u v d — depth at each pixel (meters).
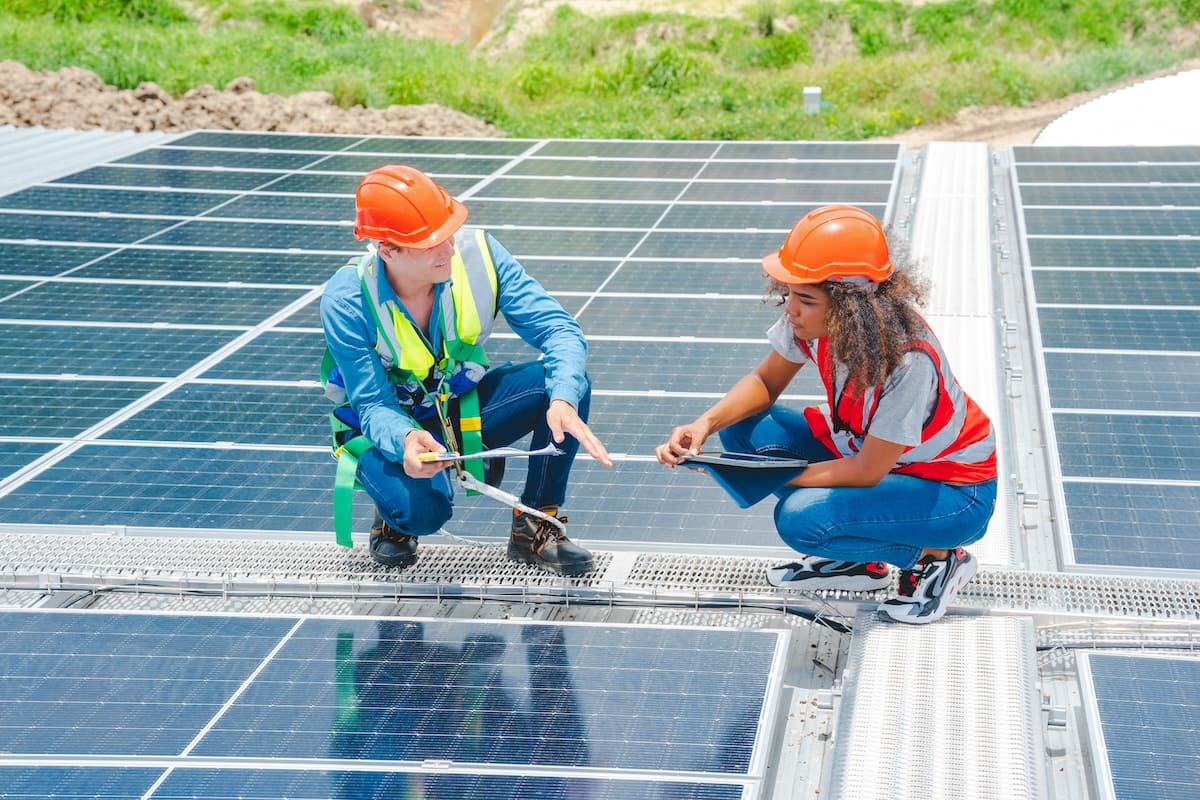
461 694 4.98
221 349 9.07
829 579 5.84
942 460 5.38
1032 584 5.89
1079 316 9.10
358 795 4.36
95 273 10.90
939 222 11.53
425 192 5.36
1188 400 7.58
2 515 6.75
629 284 10.16
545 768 4.48
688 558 6.23
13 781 4.46
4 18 32.94
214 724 4.82
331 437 7.59
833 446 5.88
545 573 6.16
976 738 4.68
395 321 5.57
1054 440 7.15
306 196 13.30
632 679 5.06
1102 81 30.61
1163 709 4.73
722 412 5.70
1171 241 10.75
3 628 5.59
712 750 4.56
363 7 35.88
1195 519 6.27
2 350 9.13
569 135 25.47
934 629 5.42
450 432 5.84
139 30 32.94
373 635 5.50
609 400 7.91
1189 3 33.44
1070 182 12.91
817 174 13.34
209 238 11.87
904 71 30.00
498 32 35.94
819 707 5.19
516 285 5.91
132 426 7.82
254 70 28.66
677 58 29.36
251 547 6.43
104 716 4.88
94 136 16.42
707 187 13.05
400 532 6.17
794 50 33.06
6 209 12.99
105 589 6.21
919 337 5.06
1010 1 33.81
